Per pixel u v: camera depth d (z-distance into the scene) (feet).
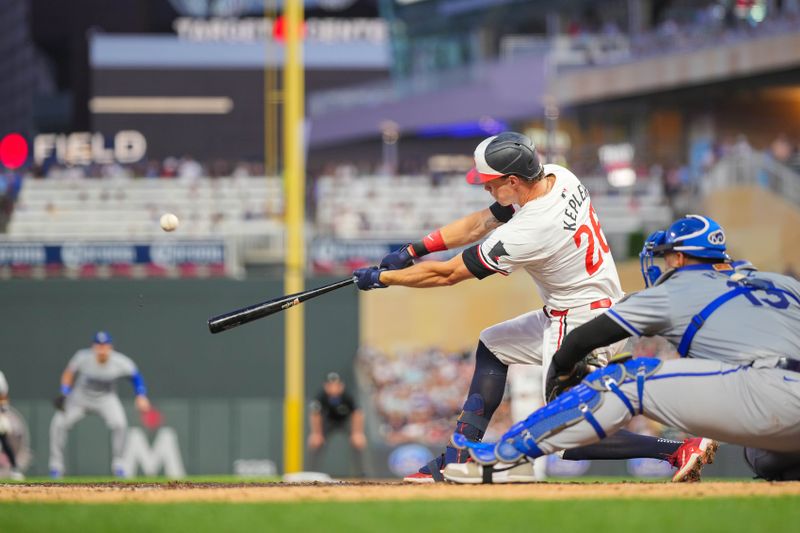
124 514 51.13
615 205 270.05
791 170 265.13
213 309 220.64
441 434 207.51
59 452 167.43
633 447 69.56
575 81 360.69
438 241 70.59
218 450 207.31
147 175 310.24
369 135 432.66
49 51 521.24
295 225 225.97
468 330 236.02
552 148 338.54
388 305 231.91
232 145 434.30
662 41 340.39
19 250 232.94
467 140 445.78
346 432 183.83
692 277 61.36
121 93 430.61
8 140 394.52
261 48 440.04
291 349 220.23
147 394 218.18
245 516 50.31
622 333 61.31
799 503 52.95
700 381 58.85
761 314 59.47
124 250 234.38
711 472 180.24
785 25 309.22
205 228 273.75
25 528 47.47
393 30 449.06
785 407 57.82
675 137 357.82
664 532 45.70
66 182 290.56
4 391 147.84
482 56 422.00
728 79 324.60
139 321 219.82
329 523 48.11
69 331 220.23
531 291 237.25
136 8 495.00
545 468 178.29
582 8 386.11
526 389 170.91
